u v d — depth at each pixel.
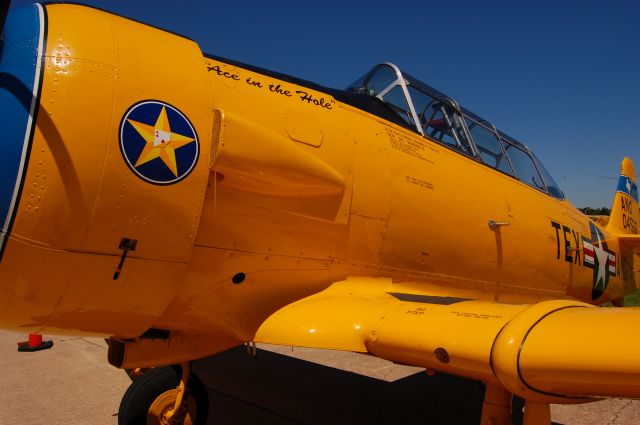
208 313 2.67
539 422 2.17
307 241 2.82
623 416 4.23
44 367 5.00
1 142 1.98
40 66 2.05
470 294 4.00
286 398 4.38
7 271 2.02
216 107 2.54
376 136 3.32
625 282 7.34
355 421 3.89
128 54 2.27
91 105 2.09
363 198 3.08
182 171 2.28
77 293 2.17
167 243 2.28
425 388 4.87
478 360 2.11
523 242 4.60
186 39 2.62
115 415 3.74
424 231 3.48
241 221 2.56
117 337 2.61
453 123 4.28
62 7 2.28
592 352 1.88
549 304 2.26
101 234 2.11
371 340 2.51
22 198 1.97
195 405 3.10
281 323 2.68
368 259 3.15
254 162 2.45
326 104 3.12
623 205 8.35
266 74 2.95
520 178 5.10
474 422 3.99
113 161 2.11
